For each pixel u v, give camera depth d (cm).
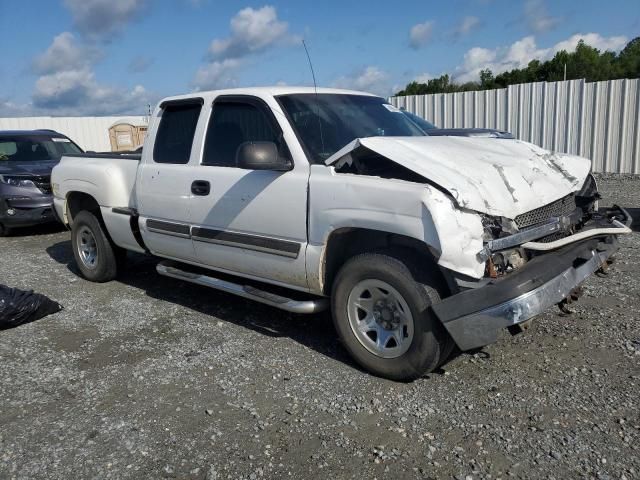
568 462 287
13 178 954
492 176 372
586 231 381
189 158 500
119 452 316
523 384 366
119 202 589
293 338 464
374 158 407
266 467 297
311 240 402
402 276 355
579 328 445
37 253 845
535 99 1462
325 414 345
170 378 402
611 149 1374
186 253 514
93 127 2167
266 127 441
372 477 284
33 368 427
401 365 368
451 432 319
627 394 346
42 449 322
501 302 326
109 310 555
